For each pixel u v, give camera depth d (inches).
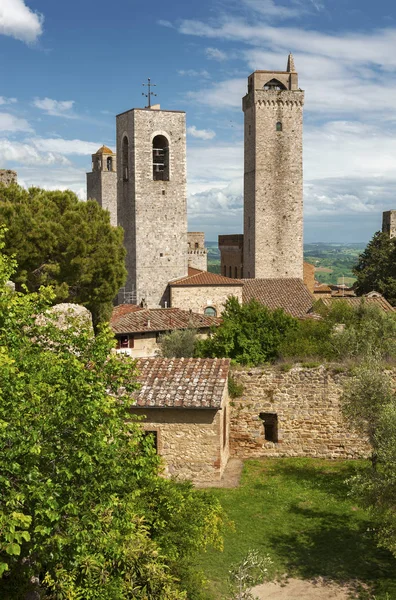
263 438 979.9
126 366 505.4
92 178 4783.5
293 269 3563.0
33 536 368.8
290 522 750.5
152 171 2824.8
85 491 385.7
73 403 398.9
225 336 1225.4
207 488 836.6
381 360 1005.8
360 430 819.4
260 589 608.7
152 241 2827.3
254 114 3491.6
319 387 970.7
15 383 387.2
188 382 871.1
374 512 636.7
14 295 567.8
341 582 621.6
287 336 1223.5
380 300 1951.3
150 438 476.7
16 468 348.2
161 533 510.0
